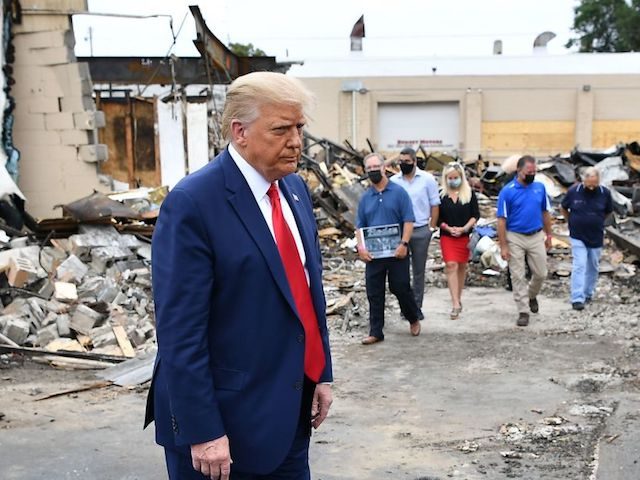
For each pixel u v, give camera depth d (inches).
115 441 209.2
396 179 356.5
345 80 1711.4
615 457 188.7
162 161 620.1
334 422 224.2
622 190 761.6
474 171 967.0
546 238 360.5
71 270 370.0
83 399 248.5
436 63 1708.9
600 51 2566.4
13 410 236.4
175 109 621.3
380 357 301.6
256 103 100.7
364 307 390.3
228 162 104.1
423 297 394.3
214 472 98.4
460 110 1711.4
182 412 97.1
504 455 194.4
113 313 336.5
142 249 422.3
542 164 871.1
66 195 514.6
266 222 104.2
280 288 102.7
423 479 181.0
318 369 111.7
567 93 1692.9
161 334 98.3
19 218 432.8
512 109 1710.1
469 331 342.6
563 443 201.0
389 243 316.2
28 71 504.4
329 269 497.0
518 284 350.6
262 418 102.1
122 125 628.7
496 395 246.2
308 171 669.3
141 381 265.0
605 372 267.7
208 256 99.5
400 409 235.3
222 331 102.0
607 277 461.7
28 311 324.5
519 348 307.6
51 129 510.0
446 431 214.1
